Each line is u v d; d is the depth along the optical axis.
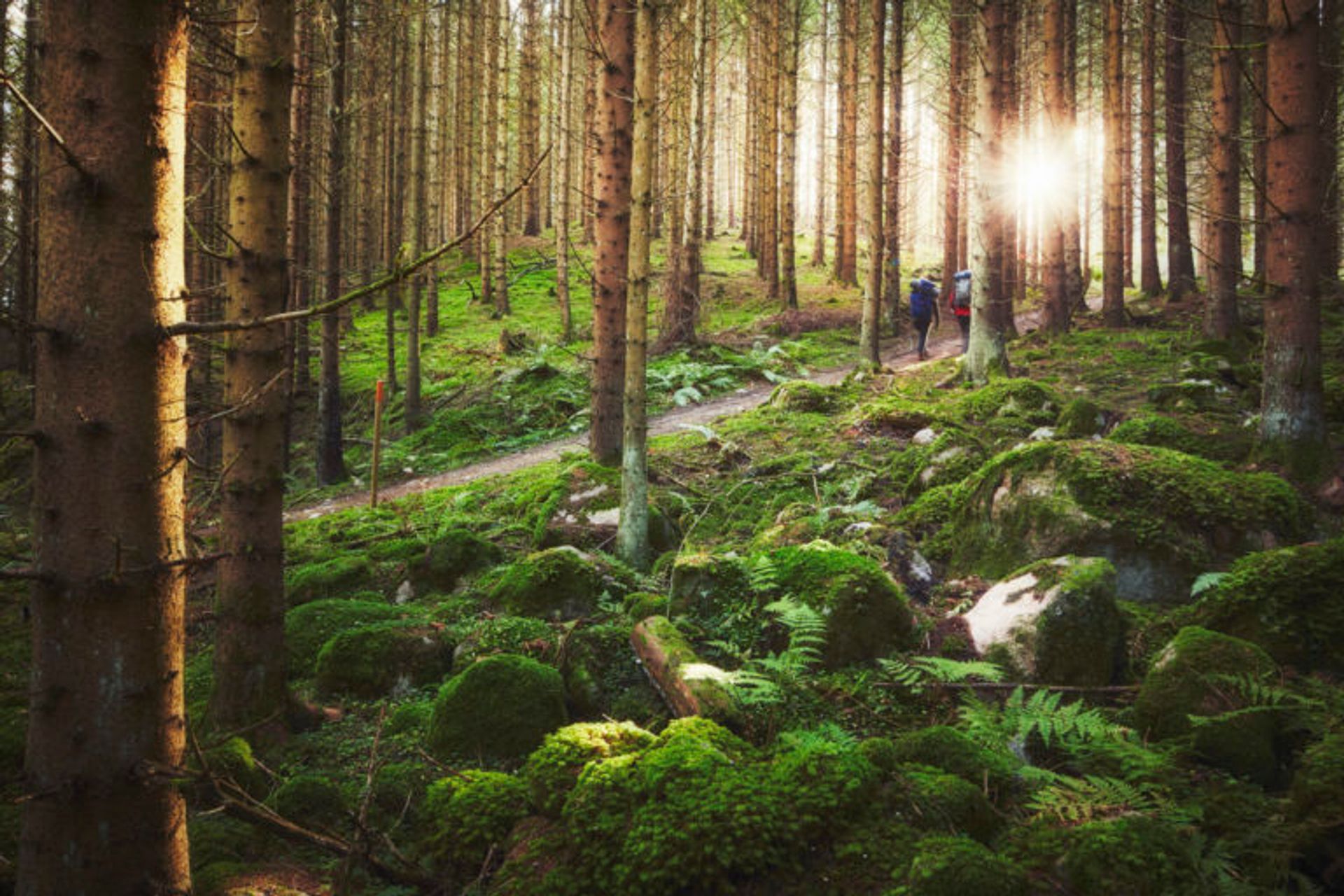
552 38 25.97
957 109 21.39
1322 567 4.08
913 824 2.98
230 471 4.42
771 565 5.16
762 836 2.83
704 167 37.06
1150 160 17.55
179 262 2.26
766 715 4.05
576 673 4.69
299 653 5.61
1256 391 8.80
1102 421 8.06
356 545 8.63
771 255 26.94
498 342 21.11
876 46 13.98
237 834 3.39
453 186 31.30
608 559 6.50
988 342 11.60
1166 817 2.91
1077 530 5.29
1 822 3.28
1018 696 3.89
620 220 9.15
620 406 9.29
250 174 4.43
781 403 12.01
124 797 2.14
